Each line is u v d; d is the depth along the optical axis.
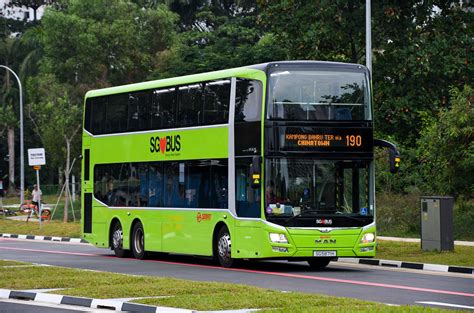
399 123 64.69
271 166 36.91
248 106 38.00
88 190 49.91
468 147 51.97
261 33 128.38
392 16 64.12
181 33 131.62
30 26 155.25
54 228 68.81
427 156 54.31
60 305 26.33
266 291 27.20
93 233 49.28
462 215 59.53
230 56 91.19
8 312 24.86
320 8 63.59
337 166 37.47
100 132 48.84
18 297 28.16
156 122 44.16
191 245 41.41
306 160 37.16
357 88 38.06
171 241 42.78
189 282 29.89
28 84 113.62
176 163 42.56
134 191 45.81
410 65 62.81
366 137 37.91
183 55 94.81
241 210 38.12
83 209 50.34
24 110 140.62
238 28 128.00
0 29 147.75
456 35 65.69
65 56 112.31
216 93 40.09
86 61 110.38
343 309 22.52
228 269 38.44
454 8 66.88
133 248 45.91
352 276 35.03
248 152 37.84
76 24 110.38
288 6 64.69
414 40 64.00
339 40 64.69
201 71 91.06
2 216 90.06
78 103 110.56
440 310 22.52
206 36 127.06
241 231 38.06
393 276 35.22
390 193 63.50
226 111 39.31
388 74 64.75
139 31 114.75
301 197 36.97
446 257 41.38
